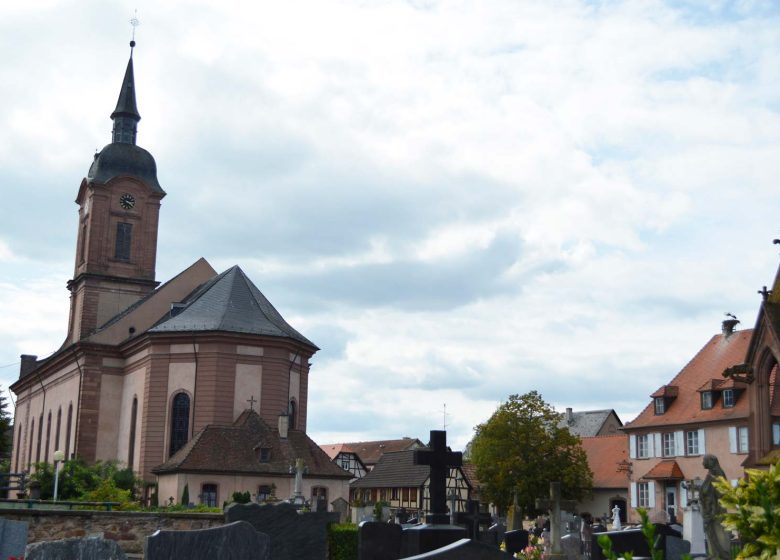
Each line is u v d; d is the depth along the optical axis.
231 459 61.69
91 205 85.69
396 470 101.50
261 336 69.00
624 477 87.94
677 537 29.48
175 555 17.23
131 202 86.62
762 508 9.11
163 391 69.19
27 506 36.66
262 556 18.56
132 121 90.12
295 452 64.69
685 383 77.06
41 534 29.53
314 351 73.50
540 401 85.31
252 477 61.31
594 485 90.06
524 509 83.81
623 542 24.89
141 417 70.94
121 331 79.12
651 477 74.94
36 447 92.44
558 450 85.38
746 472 10.36
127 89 90.31
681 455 73.75
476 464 86.69
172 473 61.38
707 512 23.39
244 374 68.69
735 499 9.67
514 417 84.50
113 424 77.62
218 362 68.12
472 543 13.10
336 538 30.48
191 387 68.50
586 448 96.25
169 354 69.56
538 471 83.62
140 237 86.50
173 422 68.56
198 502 59.97
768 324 48.91
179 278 81.81
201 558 17.52
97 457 76.62
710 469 23.61
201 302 73.50
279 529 28.19
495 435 84.88
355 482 106.19
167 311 80.44
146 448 68.62
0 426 101.06
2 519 23.52
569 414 130.00
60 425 83.81
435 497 23.62
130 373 75.94
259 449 62.47
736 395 70.12
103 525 30.22
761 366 49.88
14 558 19.66
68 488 60.56
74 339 85.00
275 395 69.00
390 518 56.00
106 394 77.88
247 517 27.98
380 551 24.22
